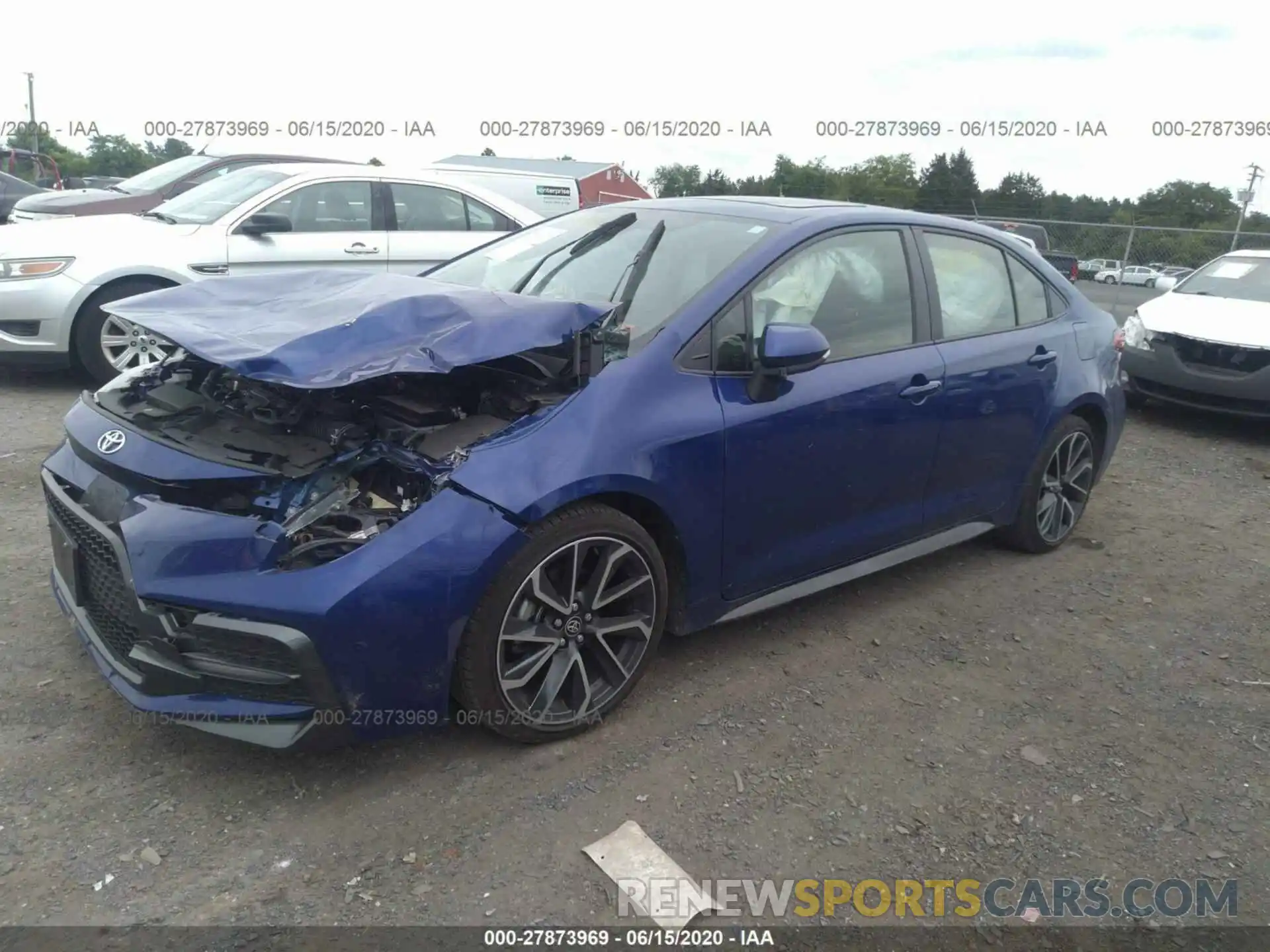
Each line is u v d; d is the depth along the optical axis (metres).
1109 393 4.88
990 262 4.39
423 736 3.04
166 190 10.06
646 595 3.13
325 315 2.95
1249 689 3.67
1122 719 3.41
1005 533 4.80
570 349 3.04
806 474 3.48
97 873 2.40
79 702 3.09
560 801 2.77
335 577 2.51
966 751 3.16
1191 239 16.00
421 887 2.42
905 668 3.66
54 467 3.11
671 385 3.11
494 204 8.55
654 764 2.97
